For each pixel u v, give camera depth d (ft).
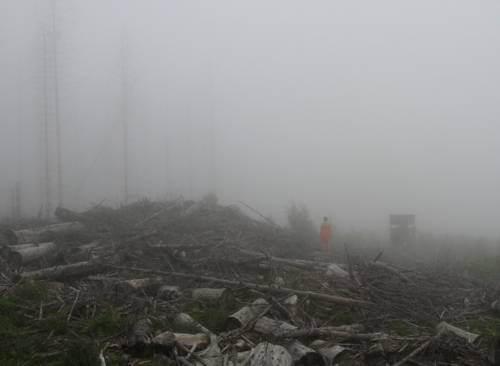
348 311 24.45
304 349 17.79
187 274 28.68
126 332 18.90
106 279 26.84
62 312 21.70
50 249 33.53
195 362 16.75
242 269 31.27
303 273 30.68
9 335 18.34
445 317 24.85
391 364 18.43
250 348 18.54
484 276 36.19
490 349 18.63
